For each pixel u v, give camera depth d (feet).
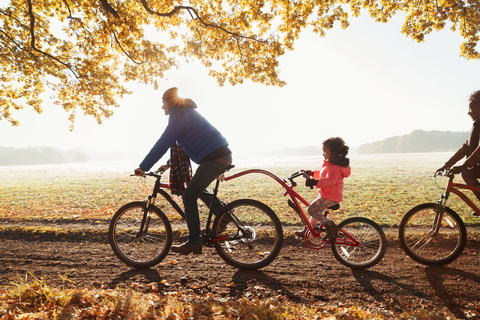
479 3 21.71
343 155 11.25
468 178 13.23
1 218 20.04
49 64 32.32
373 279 10.63
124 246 12.09
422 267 11.54
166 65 30.83
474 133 12.76
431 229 12.15
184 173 11.69
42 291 8.55
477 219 17.57
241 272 11.20
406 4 24.43
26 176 73.36
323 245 11.77
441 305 8.89
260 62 27.76
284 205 25.07
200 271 11.25
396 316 8.18
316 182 10.78
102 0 24.56
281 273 11.14
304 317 7.73
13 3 29.66
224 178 11.26
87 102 35.09
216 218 11.49
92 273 11.07
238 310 7.73
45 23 31.50
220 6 27.76
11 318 7.09
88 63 31.04
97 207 26.14
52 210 24.70
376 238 11.89
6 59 30.89
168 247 11.59
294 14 25.27
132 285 9.87
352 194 30.48
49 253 13.28
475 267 11.32
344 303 9.01
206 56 29.91
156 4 28.22
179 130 10.63
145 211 11.87
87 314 7.50
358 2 25.03
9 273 11.16
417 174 50.62
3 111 34.68
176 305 8.03
